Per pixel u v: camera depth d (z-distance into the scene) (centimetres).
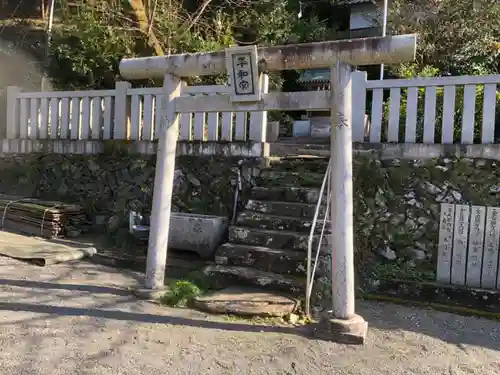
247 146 644
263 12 1323
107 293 483
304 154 790
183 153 682
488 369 348
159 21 1065
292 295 472
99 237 695
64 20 1183
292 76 1703
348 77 400
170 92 484
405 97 656
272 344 376
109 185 732
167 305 455
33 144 816
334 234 397
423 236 531
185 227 589
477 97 578
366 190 568
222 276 509
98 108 755
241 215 586
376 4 1644
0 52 1494
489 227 483
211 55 460
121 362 337
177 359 345
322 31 1658
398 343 388
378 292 506
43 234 688
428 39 1250
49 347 353
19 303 439
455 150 536
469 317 455
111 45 1011
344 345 379
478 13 1213
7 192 840
